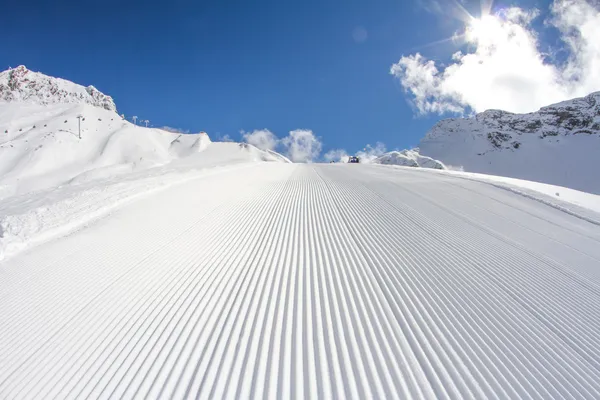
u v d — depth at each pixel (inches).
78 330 163.8
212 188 596.4
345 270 246.7
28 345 152.1
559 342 168.1
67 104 4667.8
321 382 135.4
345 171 1158.3
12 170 2797.7
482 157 7691.9
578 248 312.8
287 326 173.5
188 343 157.2
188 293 205.3
